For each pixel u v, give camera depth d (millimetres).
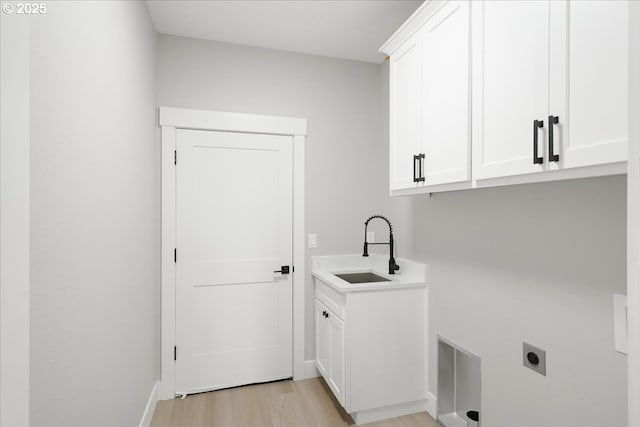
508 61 1168
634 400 488
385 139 2762
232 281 2479
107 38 1260
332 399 2307
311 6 2041
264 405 2227
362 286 2031
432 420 2062
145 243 1958
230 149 2486
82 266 1040
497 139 1221
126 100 1527
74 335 988
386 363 2072
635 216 493
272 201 2580
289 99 2607
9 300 680
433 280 2111
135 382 1709
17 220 694
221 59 2457
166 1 1970
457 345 1883
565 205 1285
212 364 2428
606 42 858
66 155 927
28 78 708
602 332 1151
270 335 2566
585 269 1209
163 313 2314
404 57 1874
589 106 901
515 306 1510
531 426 1422
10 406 688
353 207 2771
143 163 1903
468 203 1818
